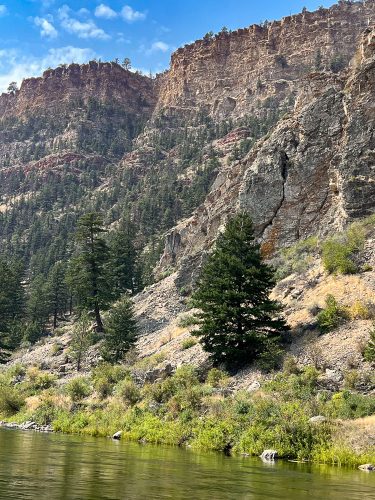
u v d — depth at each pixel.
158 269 90.06
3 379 55.12
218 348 37.59
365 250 44.09
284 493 14.30
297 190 56.12
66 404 39.50
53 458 19.75
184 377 36.88
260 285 38.53
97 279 73.69
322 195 54.59
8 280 88.50
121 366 46.62
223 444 25.75
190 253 73.56
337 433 23.72
